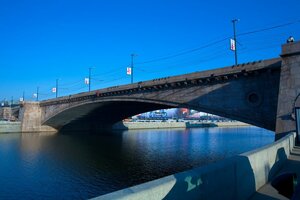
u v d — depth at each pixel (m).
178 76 38.88
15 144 58.12
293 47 25.11
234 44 36.75
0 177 31.81
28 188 27.67
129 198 3.80
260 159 10.02
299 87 24.17
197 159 44.00
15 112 113.94
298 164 13.45
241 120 31.64
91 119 87.25
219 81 34.12
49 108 83.88
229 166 7.12
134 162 41.59
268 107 29.42
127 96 49.12
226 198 6.76
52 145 57.62
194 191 5.45
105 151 51.72
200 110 35.97
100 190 27.39
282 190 4.80
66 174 33.62
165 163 40.84
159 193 4.44
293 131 21.88
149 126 127.75
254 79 30.86
